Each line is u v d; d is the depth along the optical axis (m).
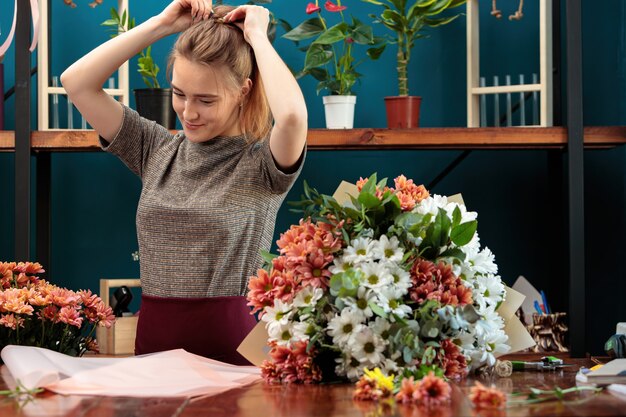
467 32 3.25
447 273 1.63
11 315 1.92
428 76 3.48
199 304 1.88
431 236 1.64
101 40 3.44
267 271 1.74
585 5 3.47
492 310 1.72
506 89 3.20
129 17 3.27
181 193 1.93
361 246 1.62
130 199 3.44
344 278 1.54
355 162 3.46
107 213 3.43
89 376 1.53
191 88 1.86
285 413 1.24
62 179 3.42
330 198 1.66
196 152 1.95
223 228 1.87
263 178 1.91
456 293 1.62
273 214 1.97
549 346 3.02
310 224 1.66
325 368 1.61
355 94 3.47
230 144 1.95
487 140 2.93
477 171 3.48
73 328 2.05
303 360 1.56
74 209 3.42
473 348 1.66
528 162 3.47
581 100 2.86
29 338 1.98
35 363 1.53
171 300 1.89
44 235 3.30
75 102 2.01
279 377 1.60
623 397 1.38
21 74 2.85
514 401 1.33
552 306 3.37
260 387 1.53
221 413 1.24
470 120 3.23
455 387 1.52
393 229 1.63
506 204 3.47
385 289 1.55
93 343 2.11
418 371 1.49
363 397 1.36
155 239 1.91
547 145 2.98
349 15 3.48
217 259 1.88
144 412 1.25
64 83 2.00
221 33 1.89
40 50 3.14
